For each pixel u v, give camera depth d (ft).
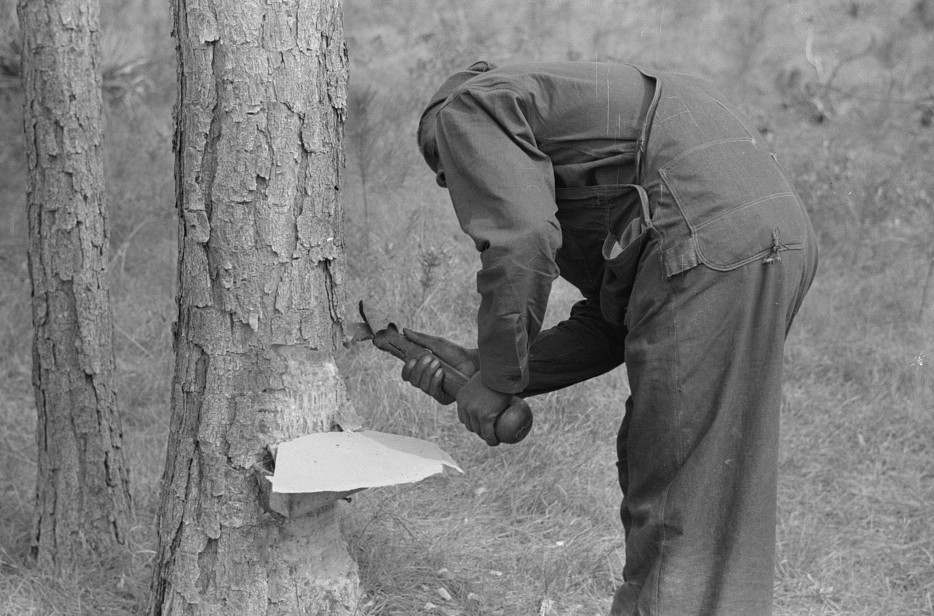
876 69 24.13
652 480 6.95
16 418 13.38
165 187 19.70
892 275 16.76
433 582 9.48
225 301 7.00
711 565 6.81
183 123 6.88
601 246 7.24
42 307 9.85
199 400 7.18
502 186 6.52
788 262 6.55
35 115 9.65
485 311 6.66
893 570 10.28
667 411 6.70
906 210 18.53
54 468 10.05
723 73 23.82
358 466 6.75
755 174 6.61
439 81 22.38
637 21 25.08
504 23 25.77
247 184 6.82
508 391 6.91
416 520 10.63
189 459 7.26
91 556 10.15
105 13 25.36
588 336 8.23
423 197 18.24
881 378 14.05
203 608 7.30
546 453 11.71
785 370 14.19
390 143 19.62
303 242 7.05
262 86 6.71
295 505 6.95
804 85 23.26
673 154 6.61
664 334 6.61
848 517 11.19
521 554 10.18
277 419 7.09
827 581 9.99
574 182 6.96
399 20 26.50
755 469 6.70
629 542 7.17
